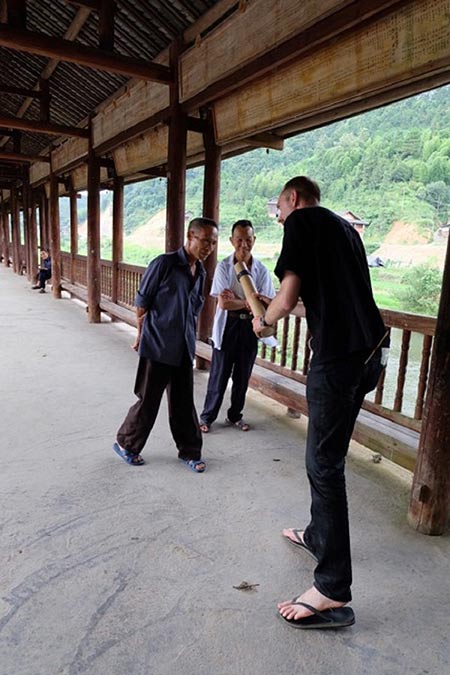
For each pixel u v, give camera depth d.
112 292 7.93
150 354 2.58
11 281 13.16
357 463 2.92
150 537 2.10
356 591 1.82
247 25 3.48
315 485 1.62
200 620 1.65
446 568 1.97
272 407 3.89
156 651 1.51
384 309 2.96
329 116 3.75
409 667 1.49
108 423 3.39
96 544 2.04
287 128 4.22
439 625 1.67
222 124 4.23
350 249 1.61
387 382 5.78
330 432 1.58
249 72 3.51
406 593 1.82
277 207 1.82
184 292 2.55
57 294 9.93
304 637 1.59
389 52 2.56
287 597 1.77
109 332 6.68
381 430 2.75
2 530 2.11
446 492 2.15
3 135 10.02
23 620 1.62
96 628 1.60
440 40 2.30
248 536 2.13
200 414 3.67
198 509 2.34
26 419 3.42
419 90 2.92
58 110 8.00
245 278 2.04
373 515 2.34
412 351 6.39
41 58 6.75
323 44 2.95
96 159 7.19
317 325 1.59
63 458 2.84
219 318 3.13
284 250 1.60
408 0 2.39
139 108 5.55
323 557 1.61
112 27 4.41
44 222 13.93
